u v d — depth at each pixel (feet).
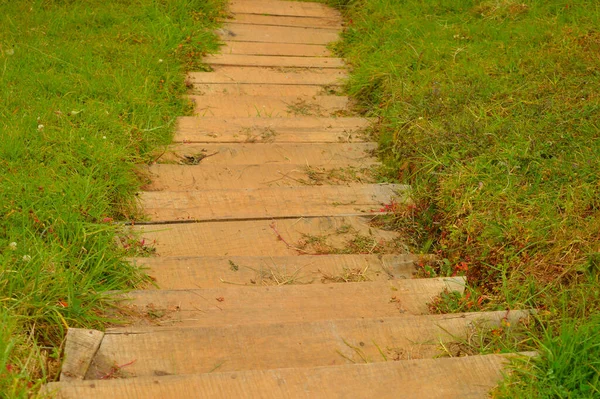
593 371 9.91
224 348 10.81
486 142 17.03
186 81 22.29
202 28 25.35
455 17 25.64
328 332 11.29
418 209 16.07
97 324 11.34
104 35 22.80
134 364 10.37
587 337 10.36
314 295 12.74
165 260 13.50
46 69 19.88
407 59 22.84
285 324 11.30
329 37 26.76
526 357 10.21
